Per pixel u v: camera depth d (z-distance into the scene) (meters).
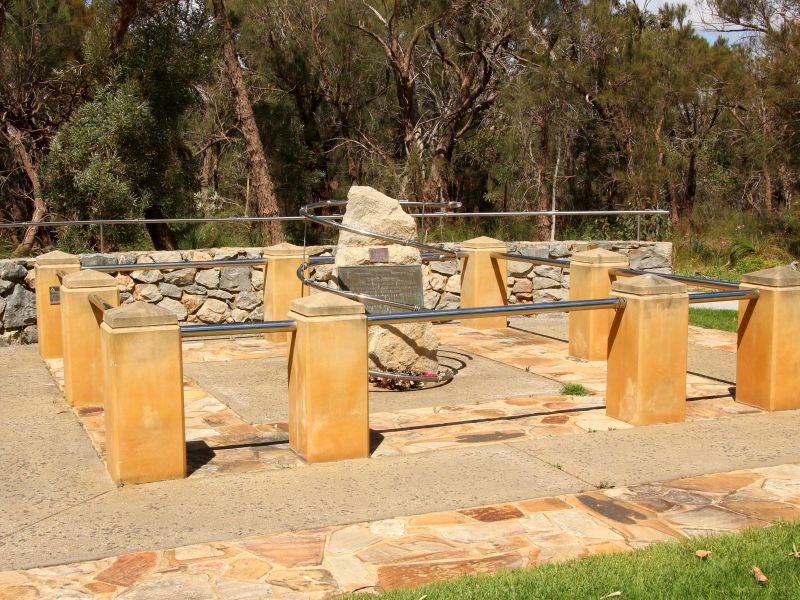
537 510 4.78
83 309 7.44
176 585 3.88
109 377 5.30
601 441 6.16
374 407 7.41
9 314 10.62
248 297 11.83
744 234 20.62
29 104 19.12
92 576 3.99
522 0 19.47
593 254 9.65
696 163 23.19
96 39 16.84
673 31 20.30
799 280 7.04
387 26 21.33
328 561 4.13
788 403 7.10
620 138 20.22
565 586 3.73
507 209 24.98
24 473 5.55
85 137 16.20
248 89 23.98
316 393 5.66
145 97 17.31
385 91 24.45
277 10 22.22
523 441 6.19
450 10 20.52
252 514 4.75
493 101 23.86
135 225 16.25
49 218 18.59
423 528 4.54
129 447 5.26
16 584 3.91
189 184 18.50
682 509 4.79
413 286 8.44
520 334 11.47
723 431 6.41
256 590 3.82
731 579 3.79
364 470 5.52
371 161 23.94
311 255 12.09
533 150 22.11
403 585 3.86
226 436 6.46
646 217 18.98
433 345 8.45
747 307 7.24
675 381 6.66
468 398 7.73
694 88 19.70
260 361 9.61
